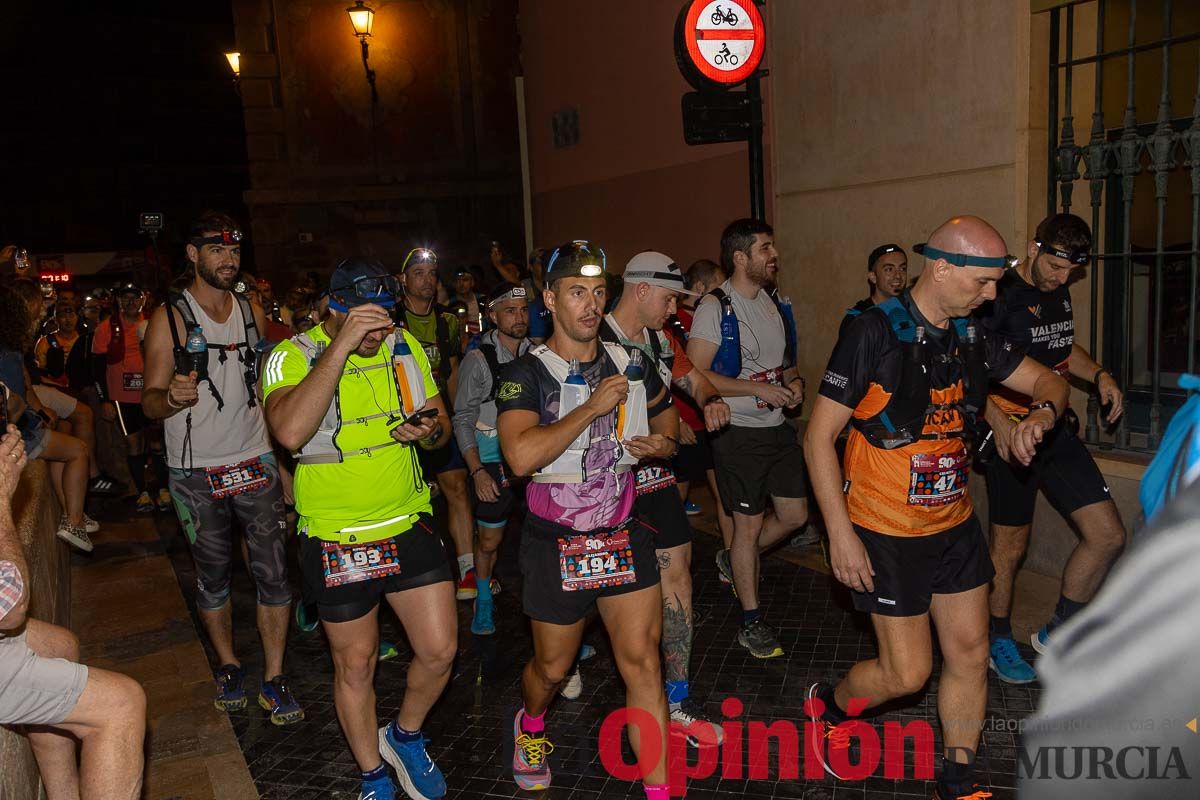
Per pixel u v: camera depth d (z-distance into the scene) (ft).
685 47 19.13
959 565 10.21
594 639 16.49
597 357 10.43
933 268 9.87
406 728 11.39
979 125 18.57
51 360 31.73
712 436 15.19
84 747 8.63
